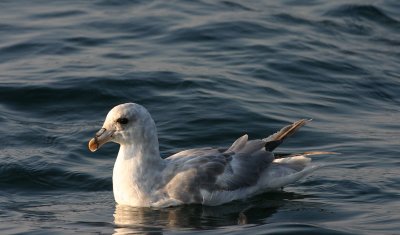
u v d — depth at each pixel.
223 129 17.66
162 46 21.80
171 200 14.26
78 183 15.59
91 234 13.03
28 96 19.05
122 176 14.41
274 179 14.95
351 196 14.70
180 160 14.60
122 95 19.12
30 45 21.80
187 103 18.66
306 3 25.11
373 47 22.84
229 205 14.44
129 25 22.98
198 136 17.44
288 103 19.09
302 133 17.64
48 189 15.42
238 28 22.77
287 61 21.08
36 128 17.75
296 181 15.54
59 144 17.02
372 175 15.56
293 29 23.11
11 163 16.09
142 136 14.35
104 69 20.22
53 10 24.11
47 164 16.12
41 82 19.48
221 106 18.52
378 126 18.31
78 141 17.16
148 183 14.34
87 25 23.00
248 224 13.38
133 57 21.06
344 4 25.00
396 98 20.20
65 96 19.09
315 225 13.16
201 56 21.22
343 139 17.42
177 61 20.83
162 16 23.48
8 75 20.02
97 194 15.16
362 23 24.14
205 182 14.33
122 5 24.36
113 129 14.31
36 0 24.89
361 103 19.67
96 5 24.39
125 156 14.43
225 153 14.80
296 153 16.09
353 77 20.78
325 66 21.09
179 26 22.83
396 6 25.20
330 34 23.22
